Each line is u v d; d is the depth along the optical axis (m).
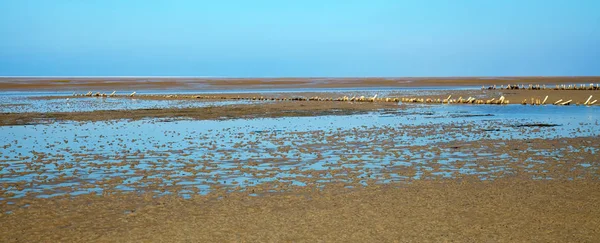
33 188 14.75
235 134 27.00
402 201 13.00
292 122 33.50
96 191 14.38
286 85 115.31
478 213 11.91
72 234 10.75
